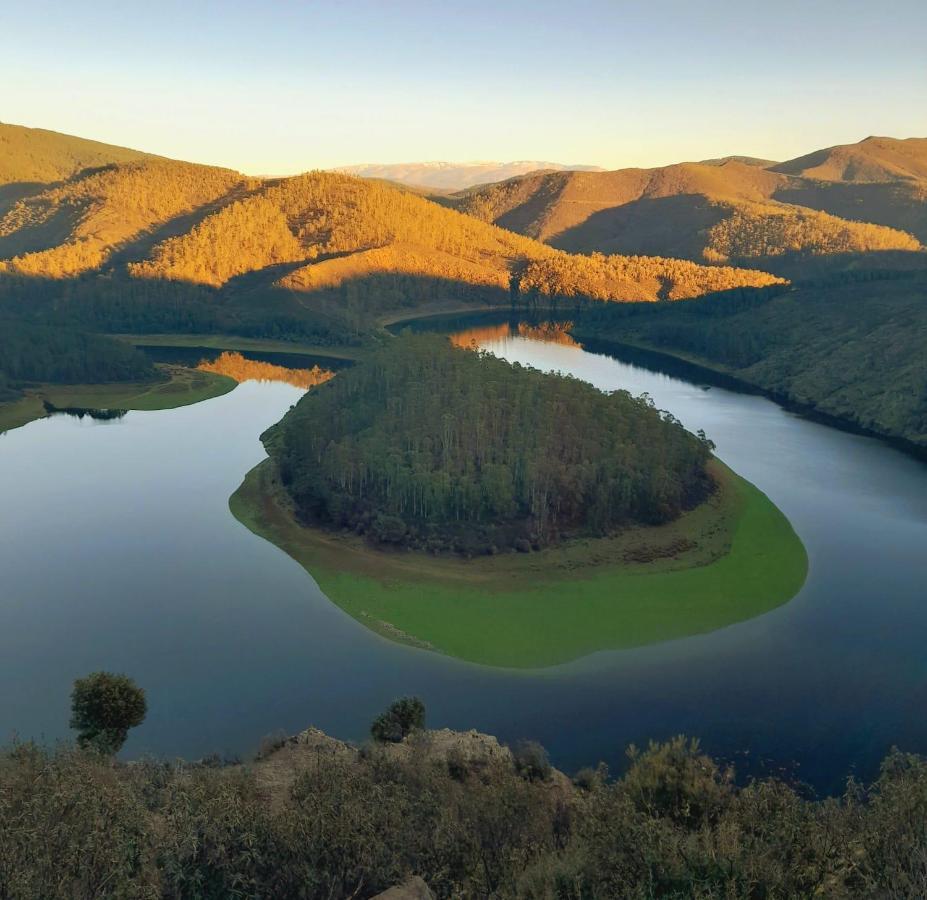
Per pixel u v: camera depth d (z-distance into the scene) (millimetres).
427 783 39344
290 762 50281
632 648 76375
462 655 75562
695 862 26953
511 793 36156
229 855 28938
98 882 26125
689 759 39438
